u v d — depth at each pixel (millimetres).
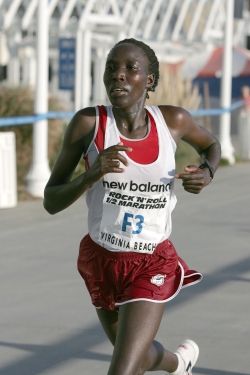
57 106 40750
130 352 9930
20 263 22906
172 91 47656
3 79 72500
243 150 55906
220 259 23438
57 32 51406
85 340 16047
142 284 10625
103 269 10930
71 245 25531
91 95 87000
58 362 14719
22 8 53875
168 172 10562
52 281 20812
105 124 10531
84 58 48094
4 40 73938
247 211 32906
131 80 10406
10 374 14078
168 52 68812
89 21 47156
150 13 55500
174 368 12156
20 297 19266
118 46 10578
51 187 10805
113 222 10609
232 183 42344
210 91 66438
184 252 24359
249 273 21703
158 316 10438
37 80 34250
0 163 32219
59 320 17391
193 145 11680
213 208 33562
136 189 10406
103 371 14227
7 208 32500
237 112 69812
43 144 35094
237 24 68188
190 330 16547
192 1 56844
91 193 10688
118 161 9773
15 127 37719
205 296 19344
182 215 31625
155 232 10750
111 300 11086
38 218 30484
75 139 10641
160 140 10523
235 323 17062
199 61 63656
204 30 57500
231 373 14000
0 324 17094
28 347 15594
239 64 66688
